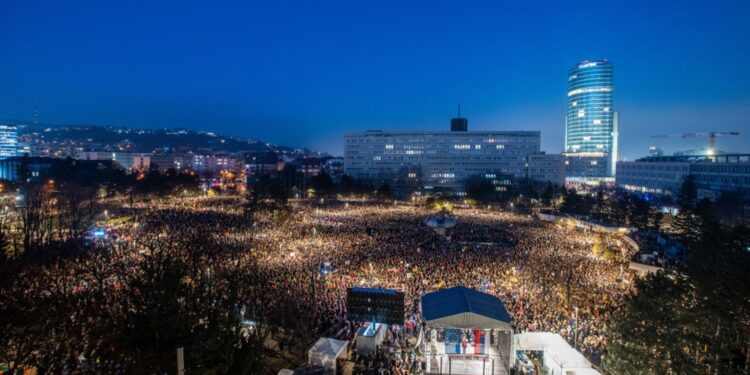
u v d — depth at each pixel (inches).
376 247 2974.9
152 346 767.7
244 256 2511.1
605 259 2775.6
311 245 3014.3
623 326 1177.4
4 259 1633.9
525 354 1333.7
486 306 1192.2
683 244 3034.0
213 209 5093.5
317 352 1259.8
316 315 1637.6
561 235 3794.3
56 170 7657.5
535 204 7101.4
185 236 3056.1
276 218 4200.3
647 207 4197.8
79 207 4057.6
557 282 2107.5
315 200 7327.8
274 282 1985.7
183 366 735.1
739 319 1009.5
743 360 1134.4
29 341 948.0
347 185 7588.6
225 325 837.8
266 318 1504.7
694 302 1084.5
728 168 5541.3
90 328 991.0
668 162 7052.2
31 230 2787.9
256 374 849.5
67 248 2482.8
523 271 2338.8
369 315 1520.7
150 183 6323.8
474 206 6830.7
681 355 1064.2
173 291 796.6
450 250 2999.5
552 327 1598.2
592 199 5866.1
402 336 1510.8
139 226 3553.2
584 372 1159.6
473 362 1220.5
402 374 1224.2
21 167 7386.8
